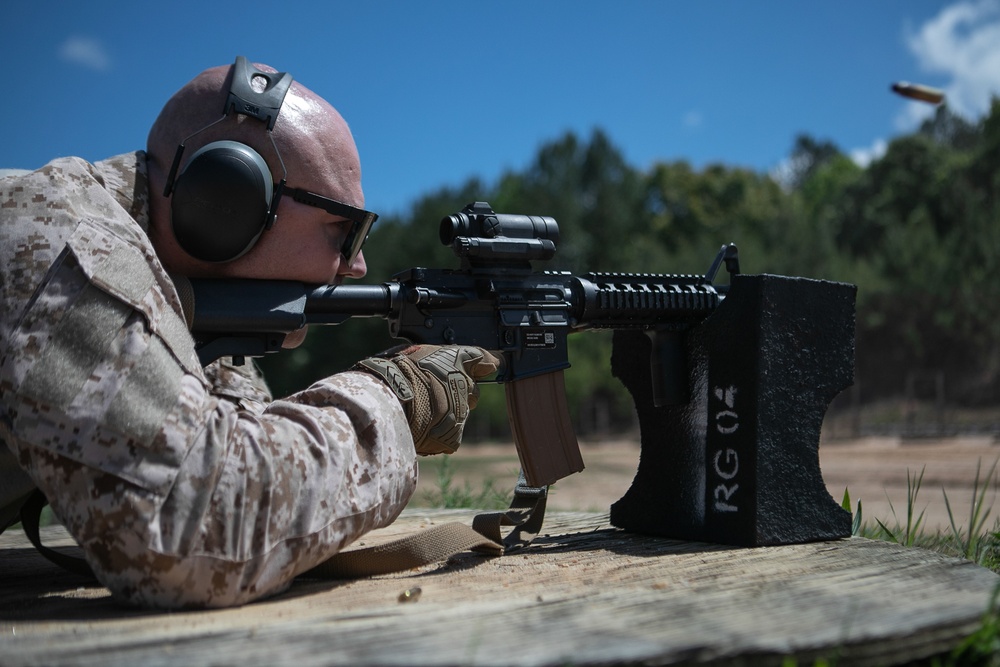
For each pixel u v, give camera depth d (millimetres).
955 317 27906
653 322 2432
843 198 43688
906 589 1704
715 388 2365
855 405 26000
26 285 1535
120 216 1678
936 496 8734
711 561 2057
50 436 1502
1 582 2090
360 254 2088
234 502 1572
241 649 1305
